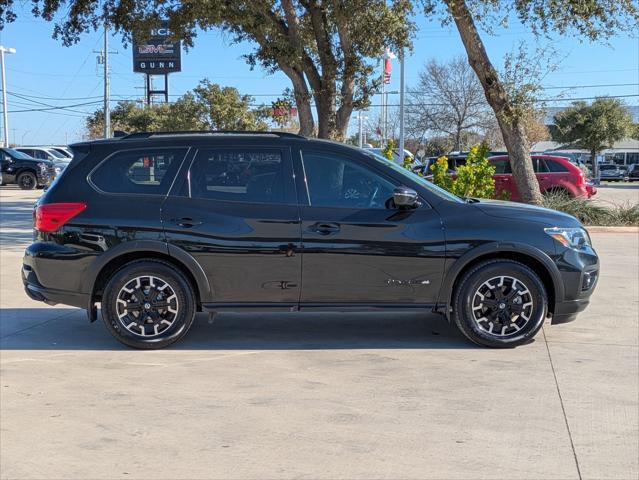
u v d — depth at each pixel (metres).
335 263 5.82
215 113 44.97
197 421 4.37
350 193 5.93
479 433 4.18
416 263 5.83
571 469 3.70
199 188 5.95
